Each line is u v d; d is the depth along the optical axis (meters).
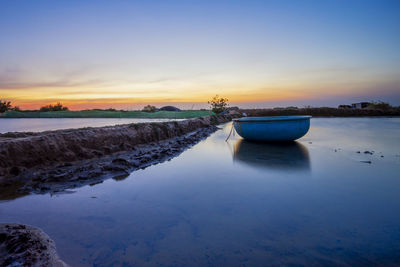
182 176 3.76
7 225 2.07
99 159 4.65
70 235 2.04
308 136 7.90
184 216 2.39
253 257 1.70
